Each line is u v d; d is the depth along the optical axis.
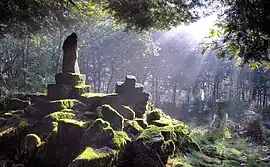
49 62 12.15
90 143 2.53
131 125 3.24
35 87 9.34
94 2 3.70
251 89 14.91
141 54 14.02
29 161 2.69
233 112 10.80
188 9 2.15
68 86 3.85
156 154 2.70
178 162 3.00
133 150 2.79
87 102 3.66
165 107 17.20
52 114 3.15
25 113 3.52
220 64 16.11
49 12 4.44
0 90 5.43
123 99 3.83
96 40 13.77
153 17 2.57
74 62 4.14
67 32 10.01
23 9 3.80
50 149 2.67
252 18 1.60
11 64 11.17
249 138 6.41
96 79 16.34
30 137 2.79
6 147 2.88
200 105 14.21
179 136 3.63
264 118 9.15
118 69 15.32
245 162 3.72
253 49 1.77
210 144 4.46
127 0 2.57
